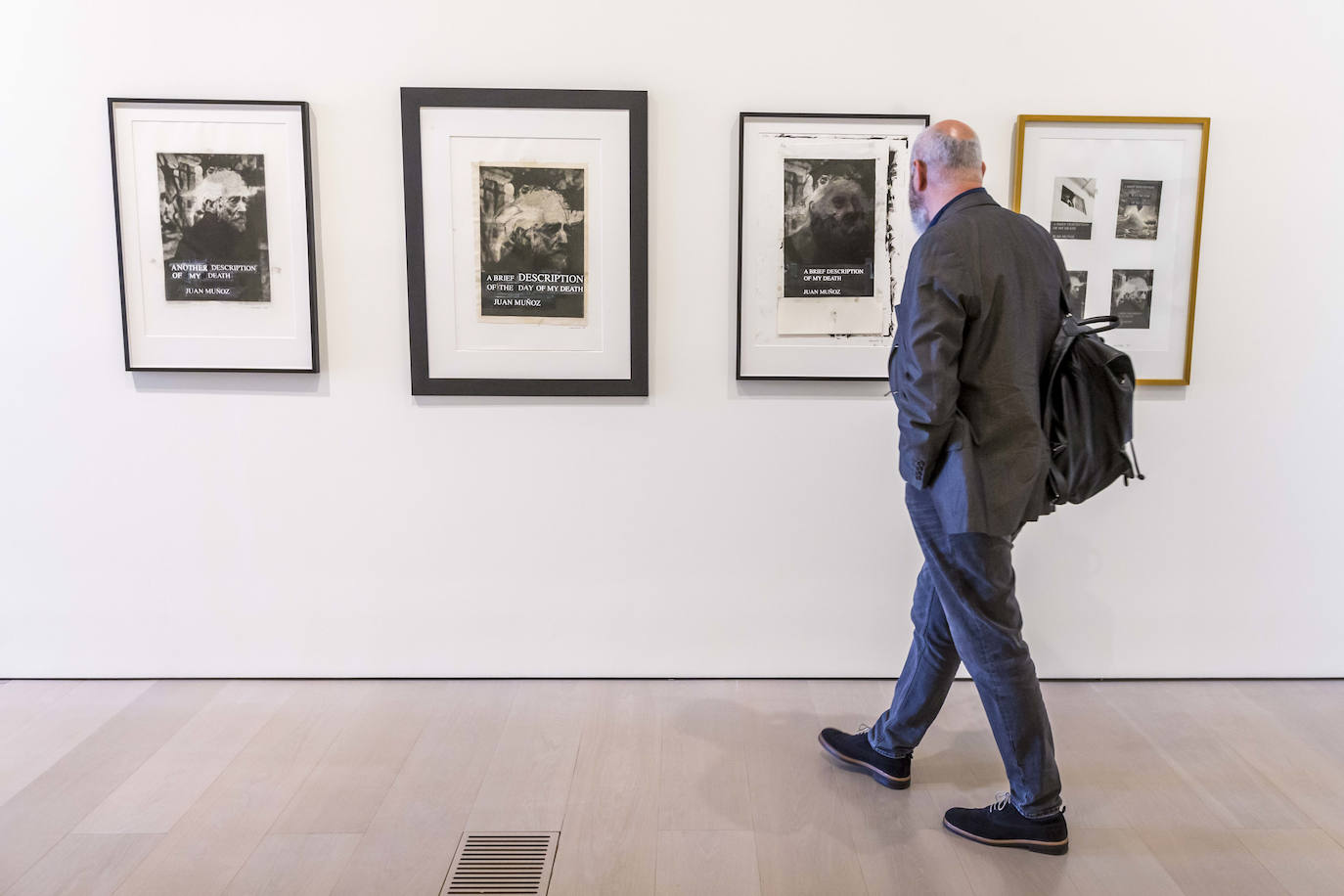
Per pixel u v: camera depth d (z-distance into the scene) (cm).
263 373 265
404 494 272
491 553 274
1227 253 263
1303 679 280
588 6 253
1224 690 273
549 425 269
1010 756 194
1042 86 256
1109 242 261
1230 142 258
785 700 266
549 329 262
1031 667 192
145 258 257
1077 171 258
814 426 270
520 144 254
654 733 246
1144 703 264
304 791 217
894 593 276
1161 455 270
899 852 195
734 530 274
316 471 270
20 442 267
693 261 262
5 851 193
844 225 258
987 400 185
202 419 267
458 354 263
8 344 262
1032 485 184
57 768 227
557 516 273
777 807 212
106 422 267
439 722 252
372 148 257
